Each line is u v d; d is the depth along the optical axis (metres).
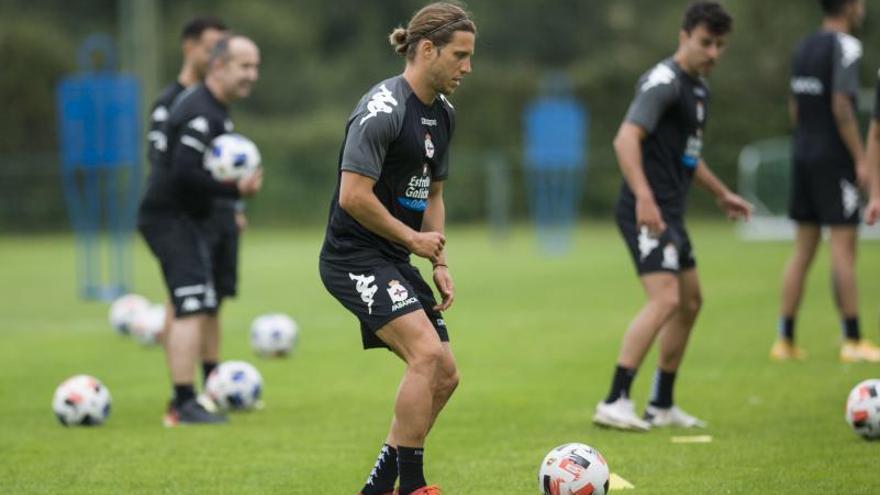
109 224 88.81
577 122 88.62
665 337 24.69
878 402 22.41
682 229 24.52
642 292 54.94
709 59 24.12
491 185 109.31
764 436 23.36
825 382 29.55
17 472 21.44
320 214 113.81
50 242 99.69
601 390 29.72
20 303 55.84
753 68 118.44
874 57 117.12
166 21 139.00
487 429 24.91
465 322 45.06
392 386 30.98
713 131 109.06
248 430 25.27
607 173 116.06
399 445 17.47
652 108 23.89
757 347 36.19
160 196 26.39
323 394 29.84
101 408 25.98
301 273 68.94
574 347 37.81
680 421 24.80
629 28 138.38
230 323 46.16
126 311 43.25
